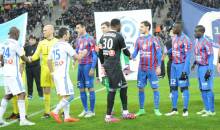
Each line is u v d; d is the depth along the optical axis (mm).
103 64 11406
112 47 11227
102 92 18516
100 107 14195
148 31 12305
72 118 11766
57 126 11047
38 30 55375
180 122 11125
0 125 11414
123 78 11570
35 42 16406
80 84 12453
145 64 12219
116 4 56656
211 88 11984
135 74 18234
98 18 17438
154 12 55062
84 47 12227
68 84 11398
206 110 12109
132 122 11297
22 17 15500
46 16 58125
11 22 15562
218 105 13992
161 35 40219
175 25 12102
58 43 11422
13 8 59312
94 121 11625
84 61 12273
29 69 16656
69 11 56844
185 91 12062
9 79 11125
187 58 11891
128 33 17812
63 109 12312
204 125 10711
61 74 11375
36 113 13375
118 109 13625
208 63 11805
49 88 12453
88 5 58188
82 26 12328
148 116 12117
